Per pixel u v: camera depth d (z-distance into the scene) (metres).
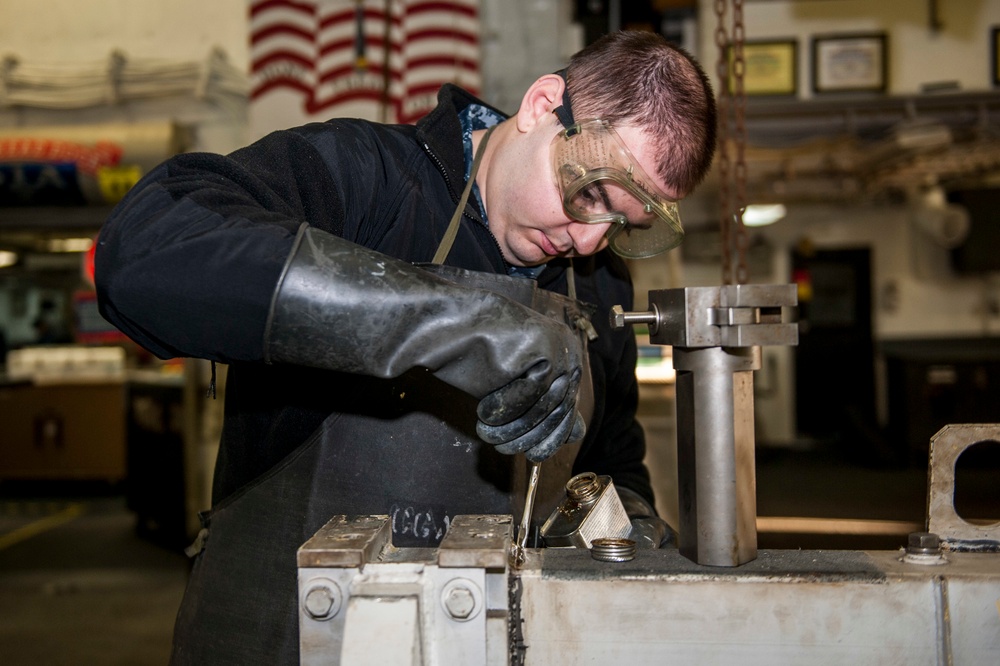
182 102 4.62
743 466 0.73
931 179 6.50
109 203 4.42
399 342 0.69
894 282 7.14
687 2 4.68
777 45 4.81
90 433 6.10
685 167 0.96
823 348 7.27
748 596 0.70
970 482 5.84
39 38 4.68
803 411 7.35
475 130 1.19
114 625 3.50
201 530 1.09
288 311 0.68
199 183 0.77
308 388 0.93
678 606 0.70
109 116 4.66
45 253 8.72
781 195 6.35
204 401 4.36
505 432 0.72
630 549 0.75
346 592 0.67
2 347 8.83
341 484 0.92
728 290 0.71
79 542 4.91
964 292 7.09
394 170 1.02
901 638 0.70
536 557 0.75
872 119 4.52
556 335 0.71
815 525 3.41
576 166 0.92
